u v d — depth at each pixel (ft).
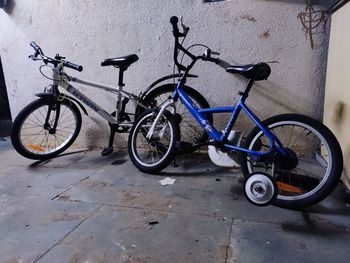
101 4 8.51
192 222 5.24
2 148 10.14
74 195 6.43
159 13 8.16
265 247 4.50
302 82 7.66
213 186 6.70
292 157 5.59
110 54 8.80
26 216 5.61
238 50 7.86
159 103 8.81
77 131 9.18
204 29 7.93
